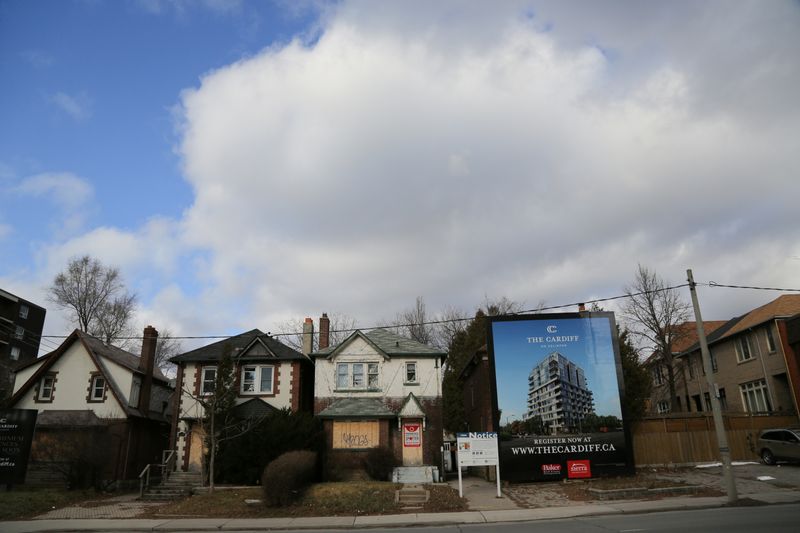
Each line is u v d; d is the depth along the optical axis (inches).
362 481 1103.6
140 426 1312.7
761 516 614.5
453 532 629.6
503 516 725.9
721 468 1085.1
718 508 709.9
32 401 1274.6
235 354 1304.1
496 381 1071.6
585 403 1055.6
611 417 1044.5
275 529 696.4
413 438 1231.5
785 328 1336.1
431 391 1283.2
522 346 1086.4
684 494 826.2
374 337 1390.3
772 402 1385.3
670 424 1186.0
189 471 1205.1
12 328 2226.9
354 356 1310.3
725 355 1636.3
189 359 1295.5
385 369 1299.2
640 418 1184.8
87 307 2197.3
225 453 1112.2
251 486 1063.6
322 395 1285.7
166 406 1472.7
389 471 1139.3
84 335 1334.9
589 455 1028.5
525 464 1027.3
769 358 1402.6
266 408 1240.2
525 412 1053.8
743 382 1530.5
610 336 1083.9
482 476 1282.0
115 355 1363.2
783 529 527.8
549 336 1087.6
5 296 2178.9
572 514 714.8
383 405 1246.3
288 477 842.8
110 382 1270.9
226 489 1021.2
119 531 697.0
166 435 1465.3
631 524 612.7
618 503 783.7
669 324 1627.7
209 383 1290.6
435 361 1309.1
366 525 698.2
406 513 785.6
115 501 984.9
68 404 1267.2
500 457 1034.7
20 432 960.9
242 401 1284.4
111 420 1247.5
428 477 1128.8
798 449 1012.5
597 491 840.3
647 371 1396.4
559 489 939.3
